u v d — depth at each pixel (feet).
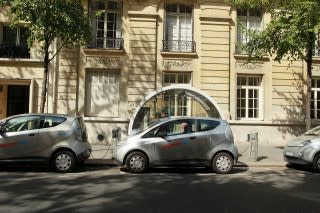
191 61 69.00
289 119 69.72
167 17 69.67
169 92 60.80
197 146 40.83
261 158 52.85
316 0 48.88
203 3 69.51
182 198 27.50
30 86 65.92
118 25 68.85
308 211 24.36
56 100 66.18
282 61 70.23
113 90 68.03
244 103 70.33
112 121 66.74
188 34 69.97
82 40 51.44
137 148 40.11
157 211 23.61
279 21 51.80
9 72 65.82
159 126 41.09
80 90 66.74
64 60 66.59
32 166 43.70
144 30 68.33
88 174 38.78
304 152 43.34
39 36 48.26
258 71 69.97
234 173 41.52
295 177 38.83
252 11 70.74
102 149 59.11
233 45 69.77
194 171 42.68
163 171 42.27
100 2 68.64
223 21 69.72
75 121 40.91
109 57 67.51
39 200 26.17
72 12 48.73
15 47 66.39
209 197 28.04
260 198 28.04
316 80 70.59
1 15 66.08
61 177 36.27
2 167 42.73
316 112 70.59
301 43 50.98
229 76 69.41
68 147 39.75
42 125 39.99
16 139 38.96
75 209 23.89
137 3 68.59
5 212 22.99
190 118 41.81
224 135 41.55
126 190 30.14
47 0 46.55
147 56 68.03
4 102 68.49
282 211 24.25
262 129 69.26
